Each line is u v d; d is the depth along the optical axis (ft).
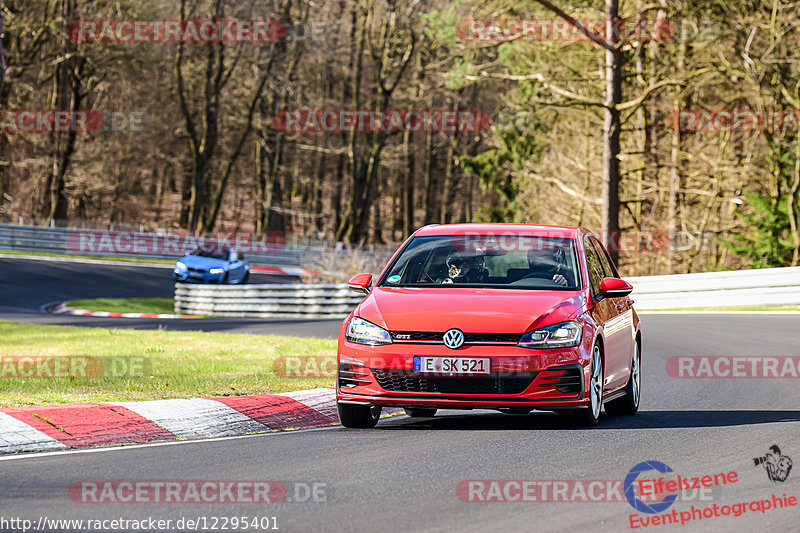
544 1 397.60
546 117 558.97
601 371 115.03
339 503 73.36
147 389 133.08
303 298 391.04
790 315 300.81
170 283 520.01
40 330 251.60
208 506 72.43
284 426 119.44
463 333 105.70
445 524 67.21
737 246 447.83
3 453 96.12
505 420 120.78
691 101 526.16
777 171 463.83
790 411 127.65
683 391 154.20
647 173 568.00
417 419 122.72
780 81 450.30
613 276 136.46
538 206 625.00
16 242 596.70
